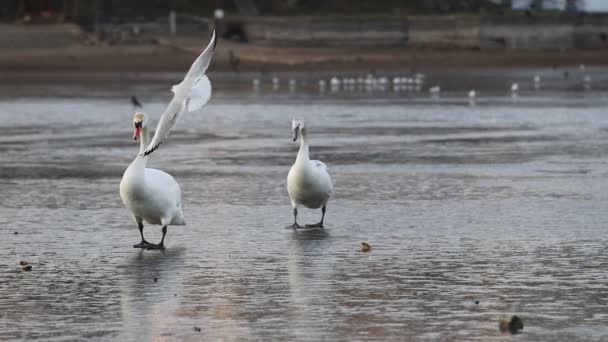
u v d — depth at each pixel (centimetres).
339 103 6078
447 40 14850
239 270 1616
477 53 13788
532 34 15075
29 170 2866
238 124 4500
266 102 6166
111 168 2917
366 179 2666
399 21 14862
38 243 1831
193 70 1265
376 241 1845
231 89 7738
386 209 2194
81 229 1964
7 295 1464
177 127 4328
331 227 1988
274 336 1254
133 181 1719
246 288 1498
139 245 1789
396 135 3938
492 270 1606
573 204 2250
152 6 15512
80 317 1347
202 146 3525
